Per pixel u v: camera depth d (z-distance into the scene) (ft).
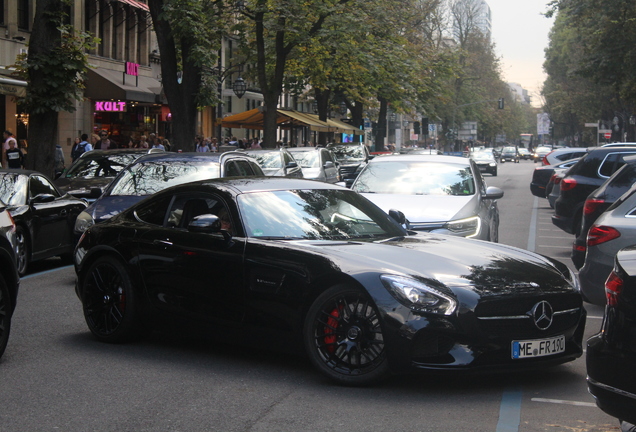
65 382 19.47
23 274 37.86
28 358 21.90
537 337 18.29
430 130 216.95
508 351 17.98
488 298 17.89
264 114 98.94
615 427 16.03
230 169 38.88
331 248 19.88
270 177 24.17
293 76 132.36
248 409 17.21
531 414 16.84
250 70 128.57
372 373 18.43
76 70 62.28
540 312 18.37
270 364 21.09
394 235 22.57
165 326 22.53
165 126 139.13
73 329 25.82
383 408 17.20
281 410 17.11
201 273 21.34
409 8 128.88
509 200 93.15
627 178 32.35
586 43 128.98
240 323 20.61
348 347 18.66
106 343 23.71
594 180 45.21
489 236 36.19
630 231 24.50
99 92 106.32
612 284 13.89
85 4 113.50
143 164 38.22
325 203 23.07
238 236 21.07
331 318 18.97
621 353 13.41
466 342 17.66
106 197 36.29
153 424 16.25
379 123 168.04
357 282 18.43
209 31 82.74
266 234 21.06
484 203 37.86
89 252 24.17
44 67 61.16
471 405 17.44
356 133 158.81
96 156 51.55
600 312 28.68
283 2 91.76
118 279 23.50
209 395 18.29
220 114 133.80
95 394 18.42
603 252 24.95
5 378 19.84
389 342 17.83
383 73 126.93
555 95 241.35
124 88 106.52
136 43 129.29
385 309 17.90
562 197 46.14
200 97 82.12
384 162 41.09
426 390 18.57
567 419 16.52
